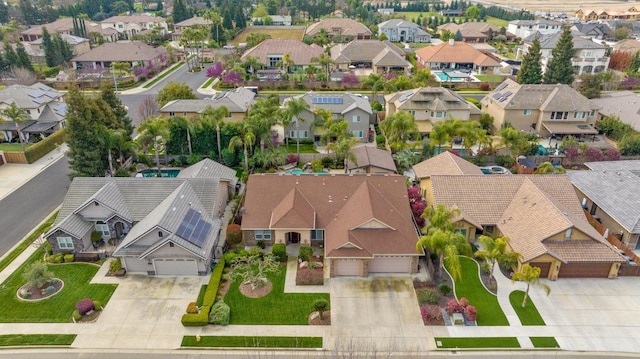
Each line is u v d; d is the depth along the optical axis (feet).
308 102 235.61
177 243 130.72
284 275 135.85
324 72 339.36
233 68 337.52
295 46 374.43
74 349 109.91
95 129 180.24
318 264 139.13
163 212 137.80
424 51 402.52
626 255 141.79
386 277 135.74
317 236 148.66
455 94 252.62
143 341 112.27
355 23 495.00
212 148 211.00
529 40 417.69
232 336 113.80
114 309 122.01
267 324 117.50
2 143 237.66
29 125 240.94
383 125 217.15
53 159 218.18
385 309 122.62
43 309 121.70
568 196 154.61
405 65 357.82
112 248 148.15
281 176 158.51
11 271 136.46
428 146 210.18
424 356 108.27
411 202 165.48
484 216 149.69
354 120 230.48
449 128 202.49
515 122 240.73
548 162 191.62
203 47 440.04
